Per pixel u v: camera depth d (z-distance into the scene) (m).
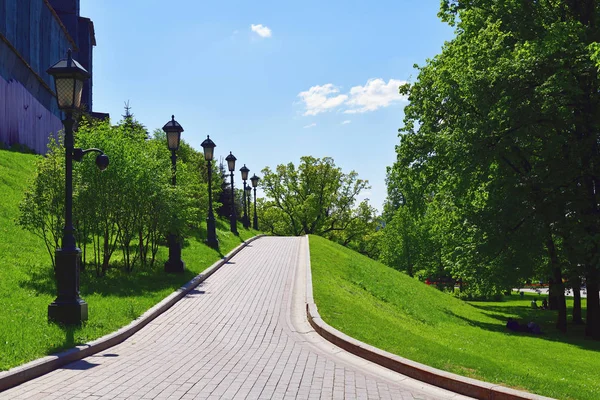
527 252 22.42
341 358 8.79
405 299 22.20
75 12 64.19
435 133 23.80
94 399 6.08
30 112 42.53
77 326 9.73
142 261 18.27
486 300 47.91
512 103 19.97
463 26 23.78
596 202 20.83
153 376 7.25
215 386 6.80
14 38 40.53
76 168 15.62
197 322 11.66
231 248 27.06
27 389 6.43
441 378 7.30
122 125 19.59
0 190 21.86
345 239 65.19
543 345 17.78
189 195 24.17
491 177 23.23
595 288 21.23
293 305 13.84
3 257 15.09
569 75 19.42
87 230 15.95
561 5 21.58
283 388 6.79
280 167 66.25
